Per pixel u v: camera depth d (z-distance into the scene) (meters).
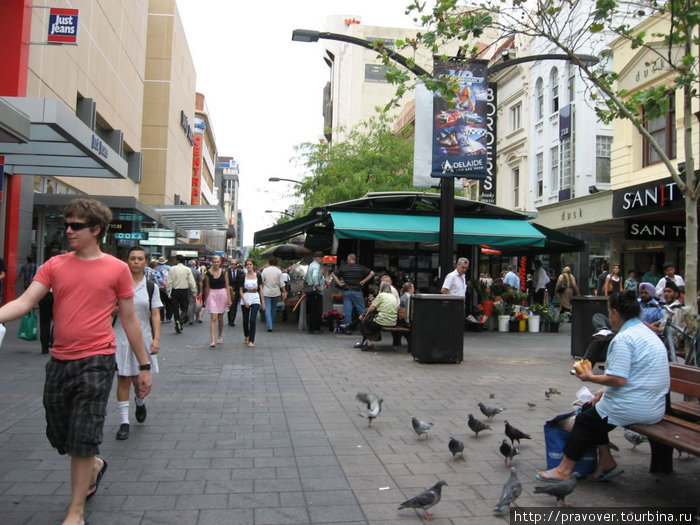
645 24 16.08
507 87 30.02
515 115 29.52
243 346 11.89
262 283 15.04
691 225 6.91
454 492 4.11
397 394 7.31
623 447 5.30
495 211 15.83
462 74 10.57
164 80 40.72
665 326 7.62
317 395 7.23
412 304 10.06
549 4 7.89
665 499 4.01
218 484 4.20
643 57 16.12
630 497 4.04
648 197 14.73
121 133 25.84
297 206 38.62
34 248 19.14
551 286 22.05
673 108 14.93
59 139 11.49
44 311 9.78
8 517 3.54
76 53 20.02
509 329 15.56
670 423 4.14
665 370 4.12
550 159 25.73
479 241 14.27
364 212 15.12
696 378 4.25
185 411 6.35
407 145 30.80
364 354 10.84
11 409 6.18
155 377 8.28
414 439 5.40
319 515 3.69
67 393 3.39
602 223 18.83
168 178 41.31
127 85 28.16
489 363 9.81
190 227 32.97
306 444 5.21
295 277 18.36
